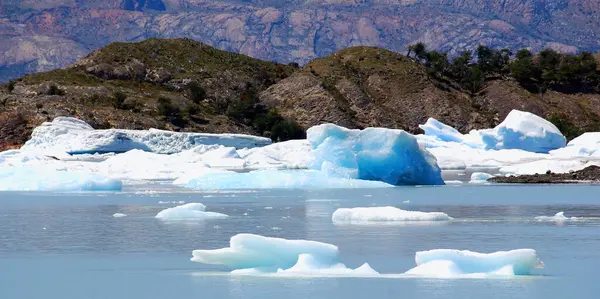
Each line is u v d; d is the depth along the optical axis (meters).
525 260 41.56
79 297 38.06
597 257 47.16
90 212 72.06
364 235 55.50
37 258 48.06
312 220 64.69
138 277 42.22
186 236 55.75
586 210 72.44
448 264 41.50
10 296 38.59
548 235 55.62
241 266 42.31
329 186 103.62
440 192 94.50
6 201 84.06
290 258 42.34
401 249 49.97
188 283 40.19
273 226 60.75
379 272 42.88
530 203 79.62
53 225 62.62
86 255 48.88
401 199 85.19
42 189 100.81
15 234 57.69
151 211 72.88
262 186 103.62
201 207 69.38
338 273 41.09
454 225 60.97
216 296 37.16
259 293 37.44
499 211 71.88
